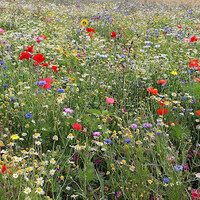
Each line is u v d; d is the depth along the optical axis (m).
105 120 2.95
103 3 16.84
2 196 1.83
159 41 6.89
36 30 7.21
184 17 11.52
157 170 2.31
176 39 7.21
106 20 9.75
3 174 1.96
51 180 2.20
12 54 5.15
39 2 14.45
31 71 4.16
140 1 18.95
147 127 2.82
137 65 4.88
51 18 9.65
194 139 3.02
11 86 3.57
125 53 5.67
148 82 4.43
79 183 2.36
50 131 2.83
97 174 2.30
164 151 2.47
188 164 2.71
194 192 2.03
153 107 3.63
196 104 3.46
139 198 2.12
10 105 3.31
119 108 3.57
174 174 2.25
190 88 3.81
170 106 3.45
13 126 2.96
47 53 5.33
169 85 4.13
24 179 2.09
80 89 4.00
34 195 1.88
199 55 6.02
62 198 2.27
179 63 5.18
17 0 14.45
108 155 2.64
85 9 13.60
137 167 2.24
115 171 2.37
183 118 3.39
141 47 6.70
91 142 2.80
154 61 5.14
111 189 2.23
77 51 5.70
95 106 3.56
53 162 2.30
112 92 3.79
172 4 18.16
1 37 6.04
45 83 3.08
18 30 7.05
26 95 3.29
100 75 4.40
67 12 12.05
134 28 8.91
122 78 4.24
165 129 3.12
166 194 2.19
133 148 2.48
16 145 2.54
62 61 5.18
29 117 2.82
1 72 4.11
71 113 3.15
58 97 3.23
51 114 3.11
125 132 2.80
